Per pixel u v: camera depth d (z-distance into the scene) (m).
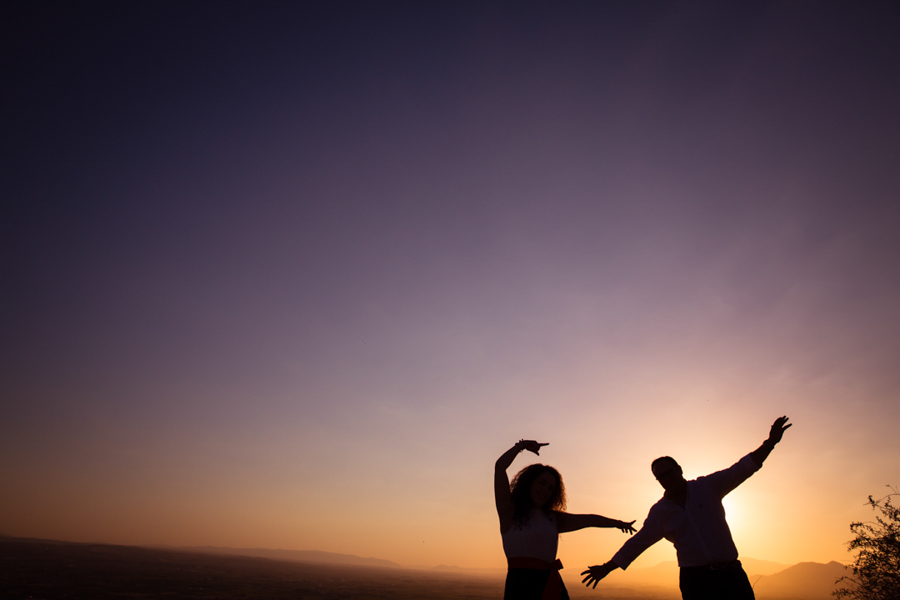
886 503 9.97
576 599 102.44
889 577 9.56
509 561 3.83
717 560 4.41
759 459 4.73
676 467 4.86
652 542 4.68
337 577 162.25
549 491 4.12
